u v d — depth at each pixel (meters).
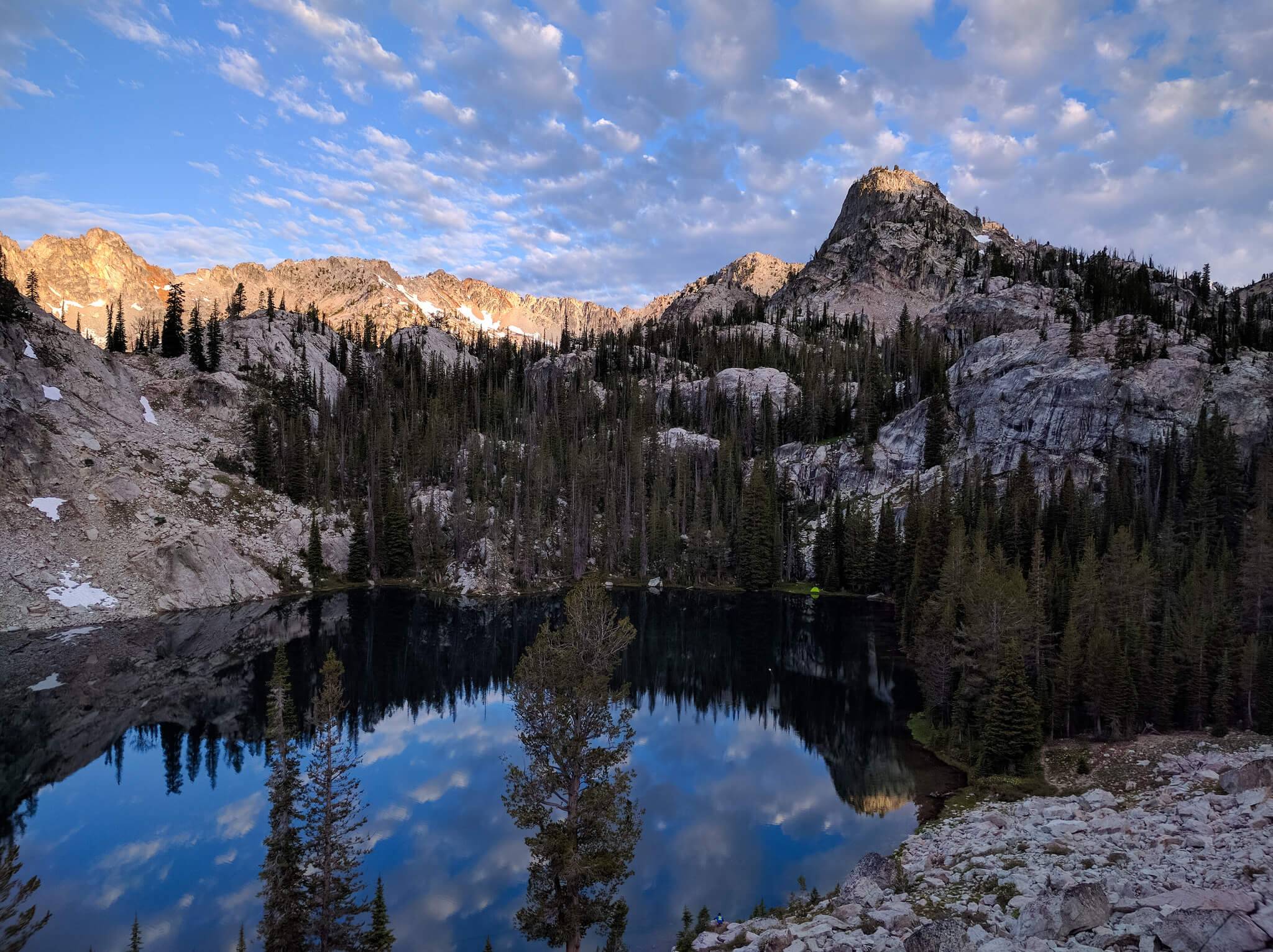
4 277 121.31
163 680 75.94
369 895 38.50
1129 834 32.69
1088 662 54.94
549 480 162.88
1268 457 102.00
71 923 36.03
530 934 29.72
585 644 32.66
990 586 60.00
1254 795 33.12
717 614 119.44
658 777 55.03
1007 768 50.38
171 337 165.50
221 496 127.19
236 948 33.84
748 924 31.23
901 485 157.12
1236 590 68.81
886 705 73.38
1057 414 138.75
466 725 69.06
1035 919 22.16
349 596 123.62
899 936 25.17
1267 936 17.67
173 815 48.66
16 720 64.06
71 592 96.94
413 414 183.75
